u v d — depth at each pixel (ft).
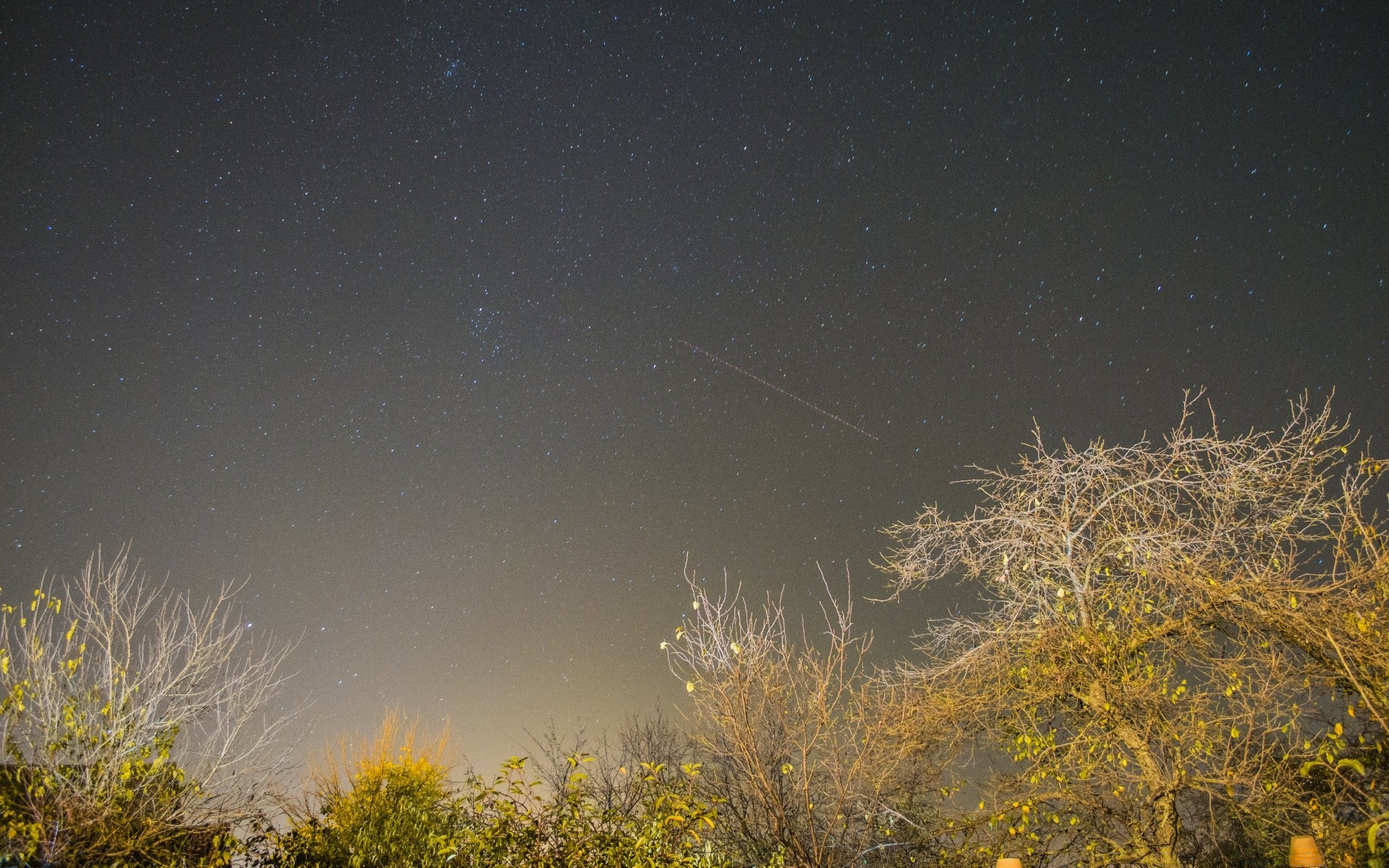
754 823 20.54
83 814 17.40
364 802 26.76
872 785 19.90
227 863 19.29
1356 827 14.34
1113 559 20.35
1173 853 16.94
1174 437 19.19
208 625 20.08
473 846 18.56
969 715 19.67
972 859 18.92
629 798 22.00
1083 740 18.08
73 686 18.38
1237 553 18.02
